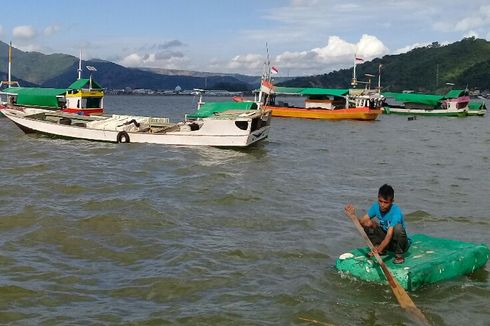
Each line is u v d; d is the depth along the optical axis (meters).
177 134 25.92
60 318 7.14
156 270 8.95
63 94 40.66
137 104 124.06
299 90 58.84
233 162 21.78
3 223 11.49
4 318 7.10
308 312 7.43
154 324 7.02
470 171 20.64
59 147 25.09
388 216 8.58
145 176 17.80
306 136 35.84
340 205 14.23
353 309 7.56
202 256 9.65
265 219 12.45
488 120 59.31
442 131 42.62
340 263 8.82
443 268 8.50
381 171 20.59
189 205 13.59
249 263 9.37
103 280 8.51
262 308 7.56
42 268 8.94
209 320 7.16
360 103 55.25
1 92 44.72
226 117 24.98
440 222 12.47
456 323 7.24
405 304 7.48
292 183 17.31
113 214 12.23
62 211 12.45
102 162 20.64
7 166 19.05
